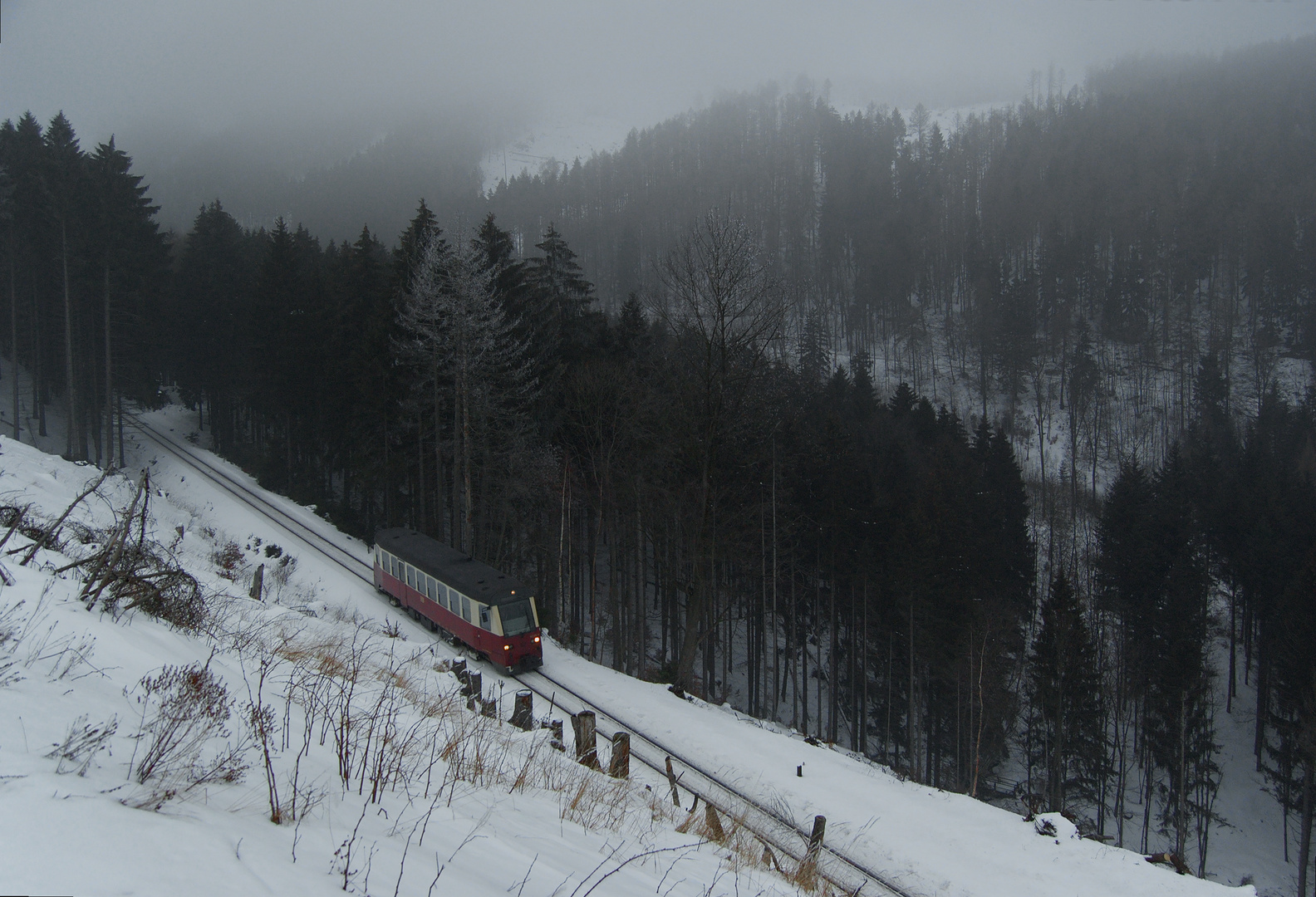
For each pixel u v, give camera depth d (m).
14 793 3.16
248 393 48.75
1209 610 45.53
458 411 30.52
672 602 36.12
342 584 30.66
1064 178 117.88
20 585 8.00
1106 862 13.05
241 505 39.81
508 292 32.84
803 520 34.94
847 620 38.47
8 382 57.41
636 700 21.20
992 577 35.69
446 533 41.09
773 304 23.45
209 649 8.91
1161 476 49.44
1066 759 32.47
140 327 46.34
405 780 5.84
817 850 11.84
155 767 4.10
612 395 31.12
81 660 5.96
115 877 2.72
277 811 4.04
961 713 32.12
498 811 6.04
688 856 7.18
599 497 31.70
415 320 30.44
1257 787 36.78
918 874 13.02
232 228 68.00
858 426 48.66
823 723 39.53
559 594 34.31
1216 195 103.81
